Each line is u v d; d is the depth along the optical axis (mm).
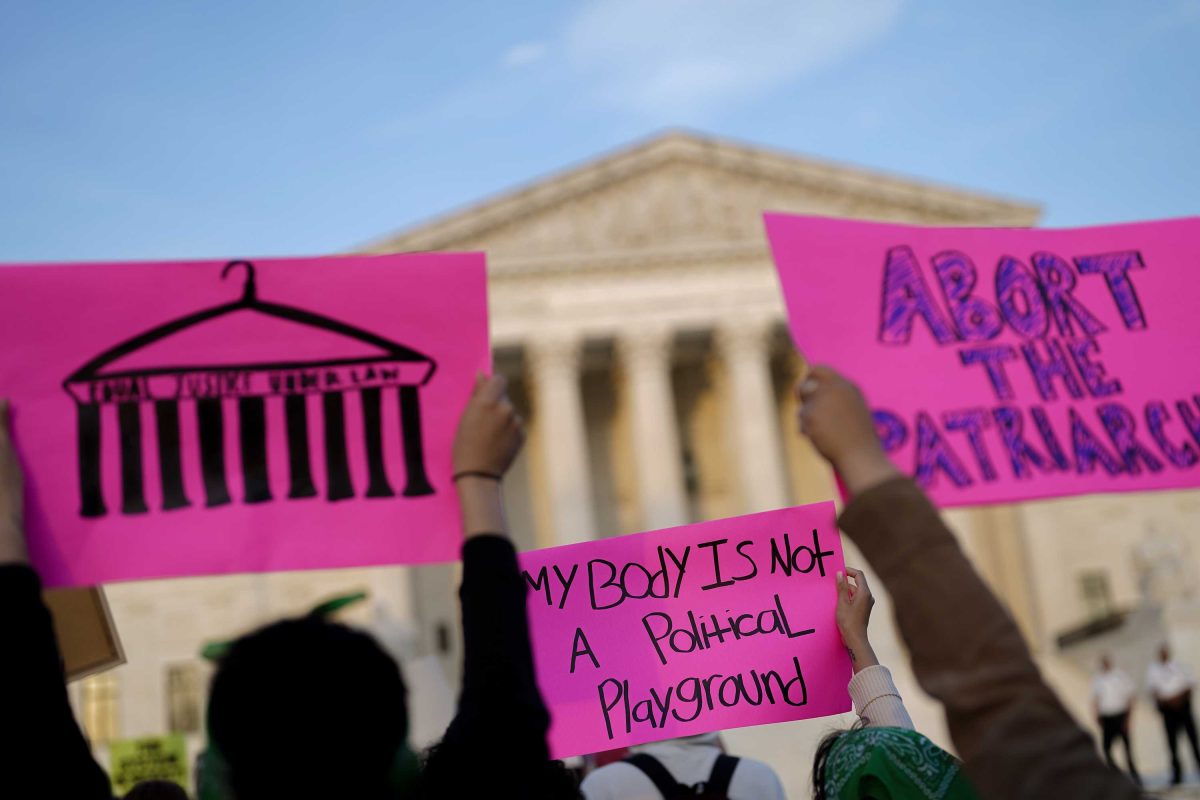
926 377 5535
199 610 64938
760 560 5871
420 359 5242
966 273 5699
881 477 2984
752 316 67500
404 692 3301
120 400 5055
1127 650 51125
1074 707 56719
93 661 6117
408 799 3711
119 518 4961
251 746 3078
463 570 3959
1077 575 68625
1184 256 5855
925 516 2910
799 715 5707
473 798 3645
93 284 5117
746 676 5750
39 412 4988
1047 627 65500
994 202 68062
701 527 5930
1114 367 5668
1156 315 5758
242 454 5086
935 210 68438
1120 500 69688
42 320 5059
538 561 5926
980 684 2734
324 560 5027
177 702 64062
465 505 4055
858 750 4977
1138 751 43969
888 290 5582
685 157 68312
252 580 65188
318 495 5090
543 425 66250
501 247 67188
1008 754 2658
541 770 3738
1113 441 5555
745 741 33688
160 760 22203
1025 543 67688
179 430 5066
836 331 5523
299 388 5172
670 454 65938
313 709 3090
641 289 67500
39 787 3488
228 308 5191
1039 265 5766
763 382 67250
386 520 5102
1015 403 5543
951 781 4777
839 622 5734
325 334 5219
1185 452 5590
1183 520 69250
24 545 3881
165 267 5168
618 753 9133
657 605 5867
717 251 67625
